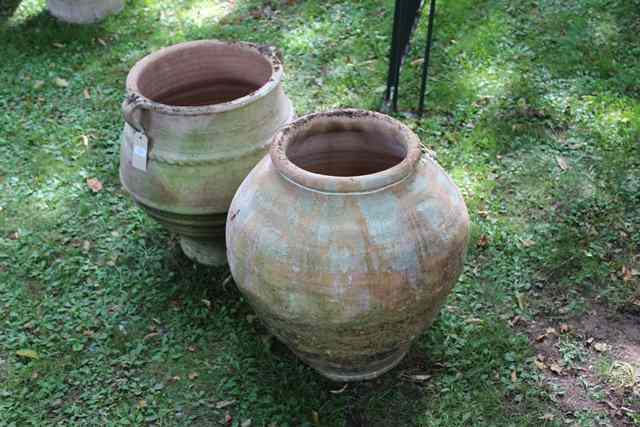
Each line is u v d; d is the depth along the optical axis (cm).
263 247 294
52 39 650
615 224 433
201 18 671
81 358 376
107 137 533
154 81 392
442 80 562
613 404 341
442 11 640
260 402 350
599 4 639
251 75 404
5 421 346
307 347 319
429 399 348
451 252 299
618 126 506
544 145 496
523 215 446
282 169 294
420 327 319
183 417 346
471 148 495
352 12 655
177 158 353
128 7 694
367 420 342
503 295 396
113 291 414
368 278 282
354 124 329
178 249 443
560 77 559
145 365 373
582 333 376
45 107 563
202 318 397
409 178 296
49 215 468
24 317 399
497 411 340
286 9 671
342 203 285
